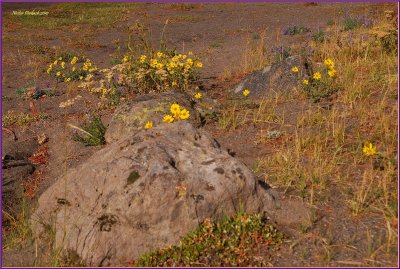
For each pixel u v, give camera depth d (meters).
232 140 7.02
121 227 4.65
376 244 4.36
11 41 19.11
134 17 25.47
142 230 4.61
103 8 30.47
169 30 20.70
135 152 5.02
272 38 16.22
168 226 4.60
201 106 8.12
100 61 15.28
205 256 4.38
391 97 7.63
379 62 9.30
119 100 9.45
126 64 9.71
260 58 11.64
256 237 4.50
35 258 4.88
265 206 4.95
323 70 8.82
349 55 10.18
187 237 4.55
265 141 6.80
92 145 7.89
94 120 8.25
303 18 21.02
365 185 5.26
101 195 4.88
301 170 5.67
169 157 4.91
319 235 4.55
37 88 11.34
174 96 8.13
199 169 4.84
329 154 6.10
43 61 15.41
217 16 24.41
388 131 6.39
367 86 8.14
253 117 7.77
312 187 5.14
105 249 4.60
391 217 4.68
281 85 8.77
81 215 4.95
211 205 4.68
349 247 4.36
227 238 4.51
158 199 4.60
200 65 9.83
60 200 5.20
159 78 9.45
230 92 9.40
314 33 14.71
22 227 5.55
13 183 7.00
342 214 4.82
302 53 10.76
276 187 5.41
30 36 20.17
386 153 5.79
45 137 8.48
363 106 7.35
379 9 19.80
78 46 17.75
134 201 4.62
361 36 11.30
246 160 6.31
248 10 26.05
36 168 7.52
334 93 8.18
